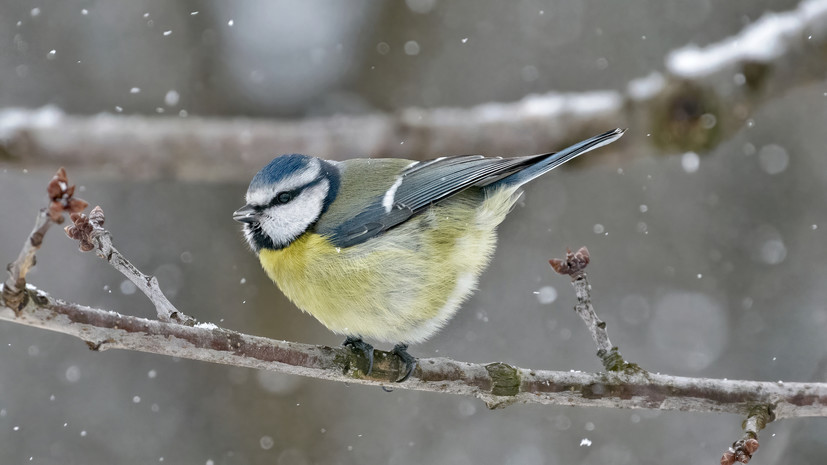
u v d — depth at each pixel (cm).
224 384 1279
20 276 534
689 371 1290
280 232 793
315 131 1023
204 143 1000
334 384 1307
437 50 1454
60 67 1345
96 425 1226
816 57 931
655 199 1421
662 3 1470
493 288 1410
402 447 1285
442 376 685
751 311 1321
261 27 1406
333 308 779
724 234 1379
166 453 1214
